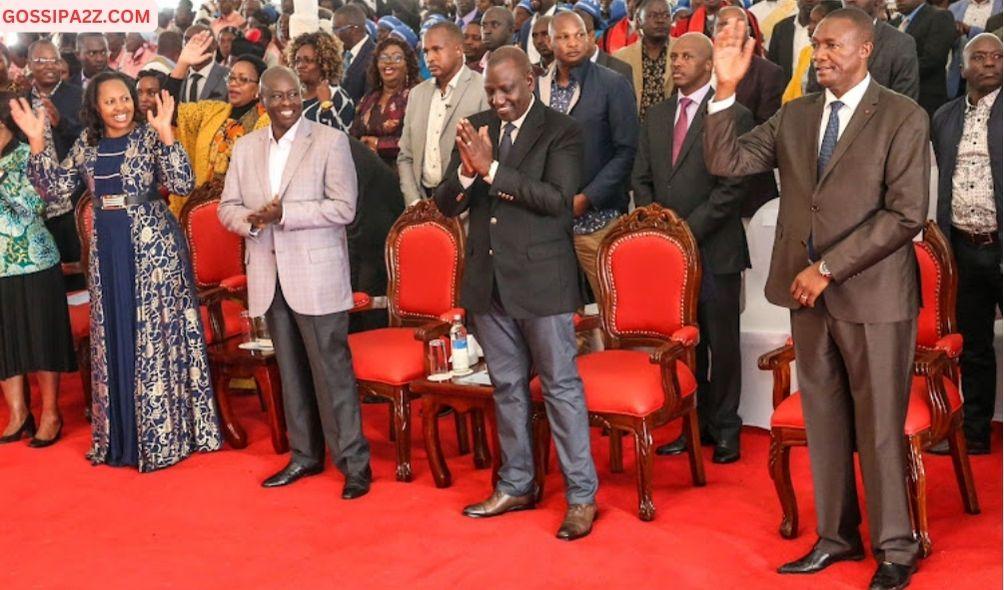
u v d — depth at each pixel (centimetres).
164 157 458
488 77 360
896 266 314
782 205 329
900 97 308
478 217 374
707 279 438
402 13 842
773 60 579
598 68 489
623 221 432
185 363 478
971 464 424
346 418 427
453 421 521
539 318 365
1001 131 412
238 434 492
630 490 420
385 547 368
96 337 474
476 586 336
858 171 309
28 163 471
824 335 325
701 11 642
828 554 337
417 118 533
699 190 443
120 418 476
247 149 429
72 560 375
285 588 342
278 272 420
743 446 463
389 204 568
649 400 384
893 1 605
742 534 370
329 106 564
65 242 628
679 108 452
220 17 881
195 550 378
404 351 443
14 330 509
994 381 434
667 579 335
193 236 539
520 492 394
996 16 561
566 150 361
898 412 318
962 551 342
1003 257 356
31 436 526
